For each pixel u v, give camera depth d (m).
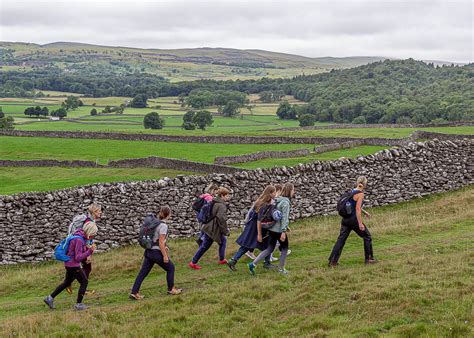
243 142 75.25
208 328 12.36
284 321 12.45
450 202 25.39
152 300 14.64
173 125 165.12
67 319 13.60
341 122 173.38
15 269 22.34
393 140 65.06
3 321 14.02
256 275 16.48
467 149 29.12
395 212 24.95
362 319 11.99
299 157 57.28
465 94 178.12
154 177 49.44
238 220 24.89
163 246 14.95
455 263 15.12
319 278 14.98
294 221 25.23
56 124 157.88
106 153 72.50
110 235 23.59
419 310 11.99
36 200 23.34
